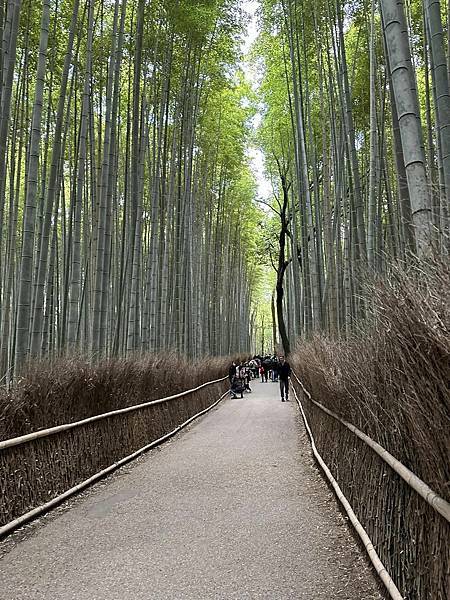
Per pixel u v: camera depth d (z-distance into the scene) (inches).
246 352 1471.5
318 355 262.2
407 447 93.0
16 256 609.9
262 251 1131.3
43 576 116.6
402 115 139.7
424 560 81.1
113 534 144.2
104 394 226.7
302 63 584.4
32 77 470.6
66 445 189.0
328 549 130.9
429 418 74.7
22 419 164.1
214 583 111.3
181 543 136.3
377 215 360.2
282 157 801.6
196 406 441.7
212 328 869.8
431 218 130.3
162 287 493.7
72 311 307.6
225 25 496.7
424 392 75.9
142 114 414.6
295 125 636.7
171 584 111.1
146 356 350.0
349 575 114.3
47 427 177.6
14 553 131.6
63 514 164.6
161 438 309.0
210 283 869.8
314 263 554.3
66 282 440.1
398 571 95.9
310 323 626.5
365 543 119.3
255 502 174.9
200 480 207.6
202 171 750.5
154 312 447.5
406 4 394.3
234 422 398.3
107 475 219.0
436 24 163.2
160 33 433.7
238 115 734.5
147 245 606.2
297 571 117.3
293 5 493.7
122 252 406.6
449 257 78.2
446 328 68.2
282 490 190.7
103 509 169.3
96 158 563.8
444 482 72.6
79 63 418.0
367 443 123.6
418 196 133.1
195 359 556.4
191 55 506.9
